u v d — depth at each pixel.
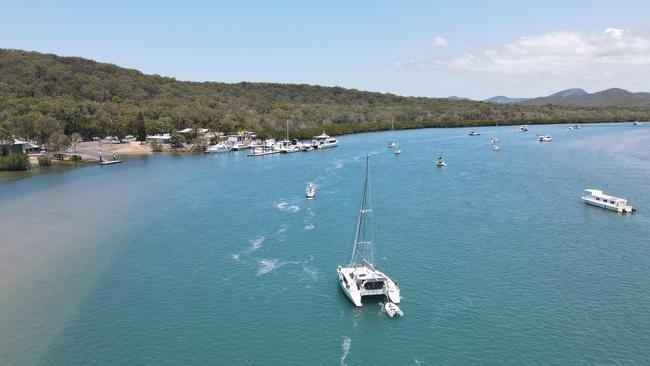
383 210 133.88
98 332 69.62
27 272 92.25
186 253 101.88
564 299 77.75
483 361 61.66
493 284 83.56
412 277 86.81
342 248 102.94
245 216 130.88
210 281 87.00
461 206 137.62
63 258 99.88
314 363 61.72
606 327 69.12
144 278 88.81
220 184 181.88
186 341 67.12
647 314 72.56
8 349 65.19
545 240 106.62
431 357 62.69
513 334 67.62
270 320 72.56
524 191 157.88
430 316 72.88
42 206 147.88
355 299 75.81
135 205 147.62
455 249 101.00
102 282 87.25
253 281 86.69
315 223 122.31
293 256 98.88
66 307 77.44
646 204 138.25
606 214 128.38
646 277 85.94
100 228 122.12
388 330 69.25
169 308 76.81
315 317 73.31
